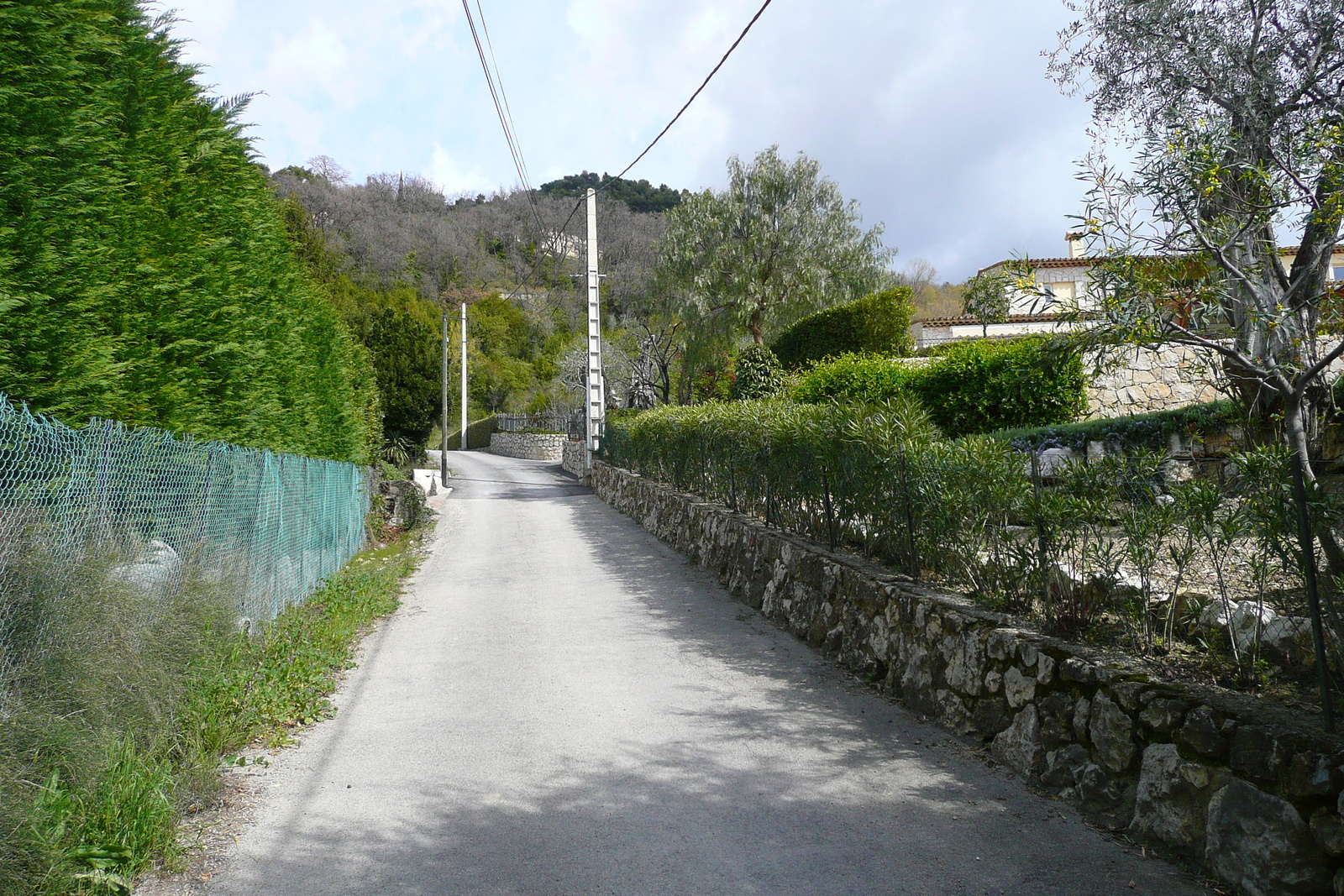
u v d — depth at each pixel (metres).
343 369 13.13
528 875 3.43
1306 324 4.95
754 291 27.11
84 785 3.38
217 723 4.81
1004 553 5.34
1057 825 3.79
